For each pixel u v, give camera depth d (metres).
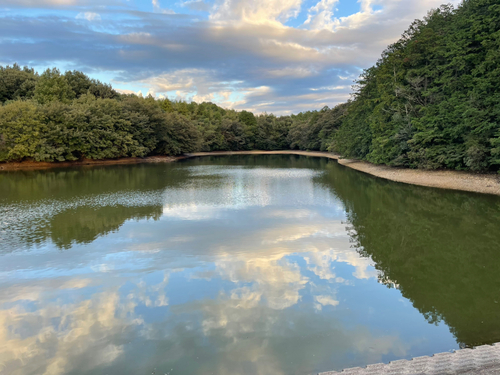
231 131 111.69
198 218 19.62
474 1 31.08
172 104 113.50
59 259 13.36
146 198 25.98
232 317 9.02
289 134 117.00
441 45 35.22
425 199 25.55
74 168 53.41
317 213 21.06
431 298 10.30
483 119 27.52
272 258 13.35
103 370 7.02
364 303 9.88
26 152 52.75
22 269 12.44
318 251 14.22
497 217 19.83
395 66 40.47
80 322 8.87
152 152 76.50
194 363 7.17
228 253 13.87
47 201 24.91
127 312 9.33
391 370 5.89
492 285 11.23
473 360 6.07
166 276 11.67
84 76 84.31
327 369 6.95
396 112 39.09
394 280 11.52
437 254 14.16
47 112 55.62
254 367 7.02
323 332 8.34
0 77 72.00
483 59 29.97
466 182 29.12
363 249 14.56
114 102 66.12
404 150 38.16
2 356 7.52
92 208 22.42
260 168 53.00
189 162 67.81
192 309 9.45
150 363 7.21
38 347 7.82
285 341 7.95
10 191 29.72
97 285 11.04
